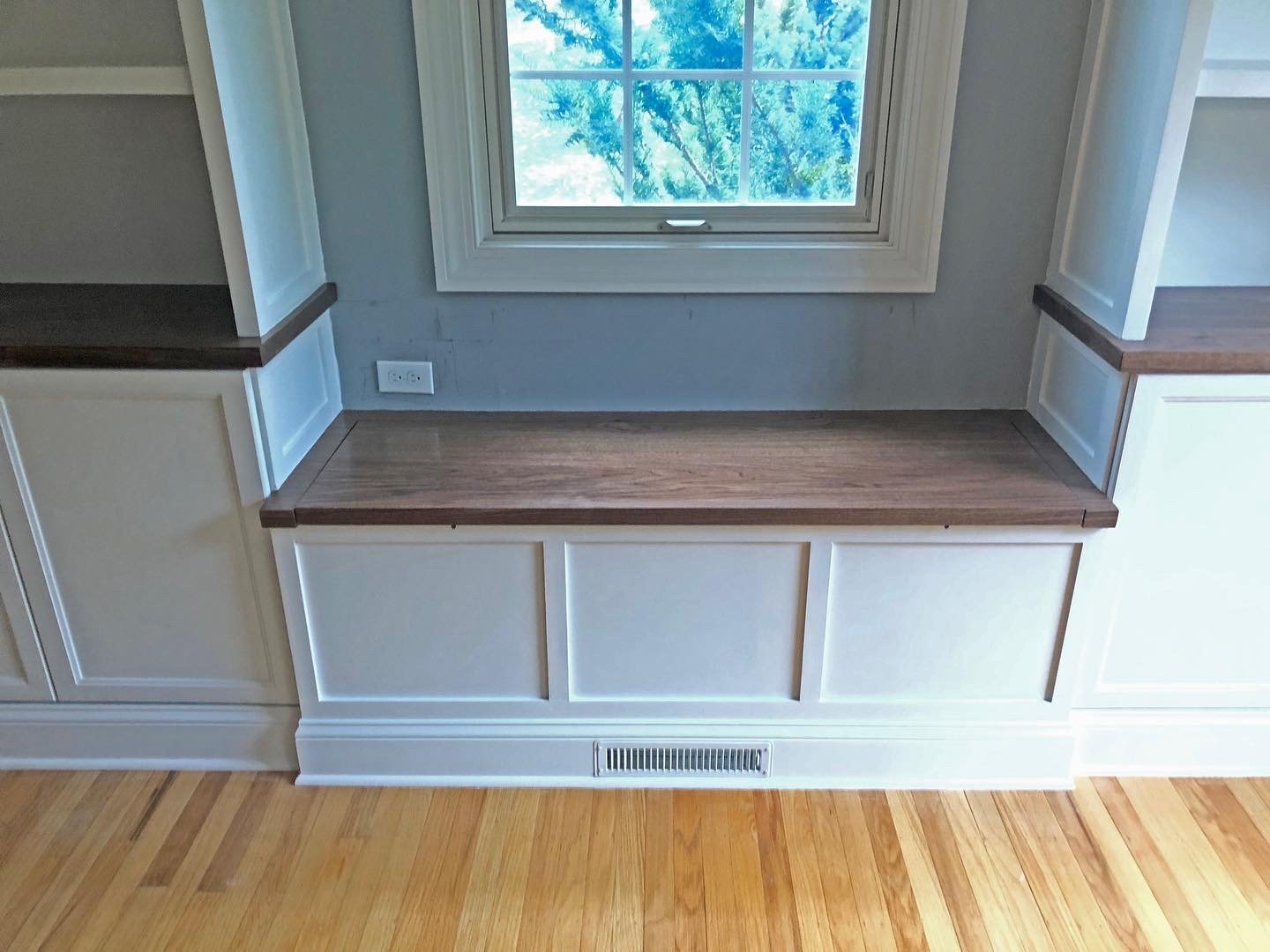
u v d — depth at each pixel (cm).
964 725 209
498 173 211
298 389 205
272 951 174
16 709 216
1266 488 187
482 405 230
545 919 180
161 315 200
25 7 194
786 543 191
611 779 213
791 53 204
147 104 205
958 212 210
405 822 203
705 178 215
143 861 193
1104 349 182
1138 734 211
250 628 206
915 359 224
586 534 190
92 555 201
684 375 226
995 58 197
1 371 183
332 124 204
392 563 195
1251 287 217
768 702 208
